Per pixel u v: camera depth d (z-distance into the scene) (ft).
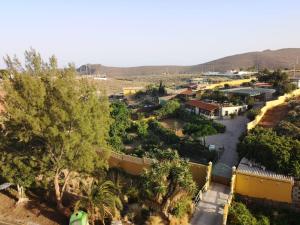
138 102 318.24
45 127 77.71
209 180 100.68
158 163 84.43
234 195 94.43
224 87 301.02
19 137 81.15
